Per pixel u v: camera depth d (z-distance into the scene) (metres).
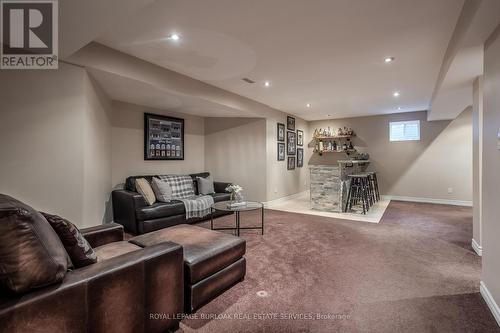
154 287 1.52
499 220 1.77
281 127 6.38
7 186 2.20
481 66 2.61
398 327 1.68
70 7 1.62
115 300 1.32
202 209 4.34
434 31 2.38
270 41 2.59
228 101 4.47
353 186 5.37
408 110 6.34
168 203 3.98
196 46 2.70
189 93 3.69
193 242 2.14
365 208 5.27
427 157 6.42
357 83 4.00
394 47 2.73
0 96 2.17
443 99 4.08
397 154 6.75
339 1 1.93
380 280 2.33
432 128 6.35
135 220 3.64
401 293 2.10
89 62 2.57
